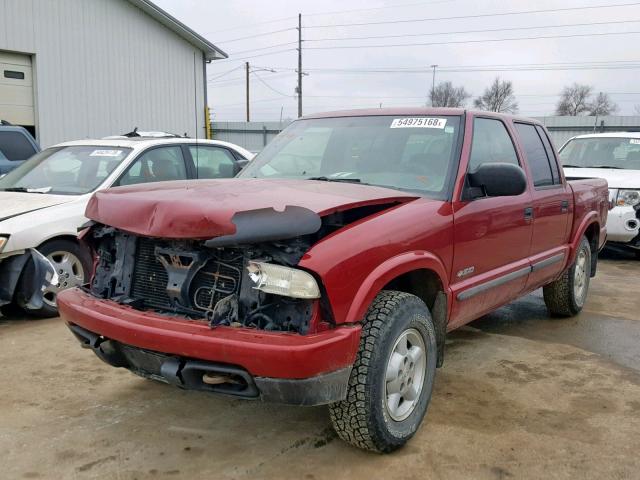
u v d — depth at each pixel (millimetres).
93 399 4074
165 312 3174
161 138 7246
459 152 4051
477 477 3150
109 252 3605
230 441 3521
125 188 3602
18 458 3293
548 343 5457
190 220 2867
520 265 4742
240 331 2844
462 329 5879
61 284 5887
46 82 17797
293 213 2867
